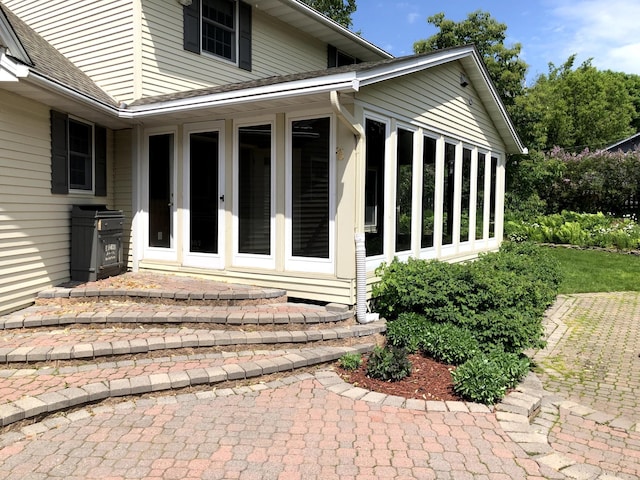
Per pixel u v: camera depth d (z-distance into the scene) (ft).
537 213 61.41
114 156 25.84
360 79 16.93
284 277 20.76
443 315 17.95
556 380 17.01
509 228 55.57
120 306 19.43
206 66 28.53
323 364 16.16
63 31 27.48
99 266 22.18
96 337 16.44
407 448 10.99
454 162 29.30
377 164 20.94
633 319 26.09
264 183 21.20
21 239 19.11
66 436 11.12
